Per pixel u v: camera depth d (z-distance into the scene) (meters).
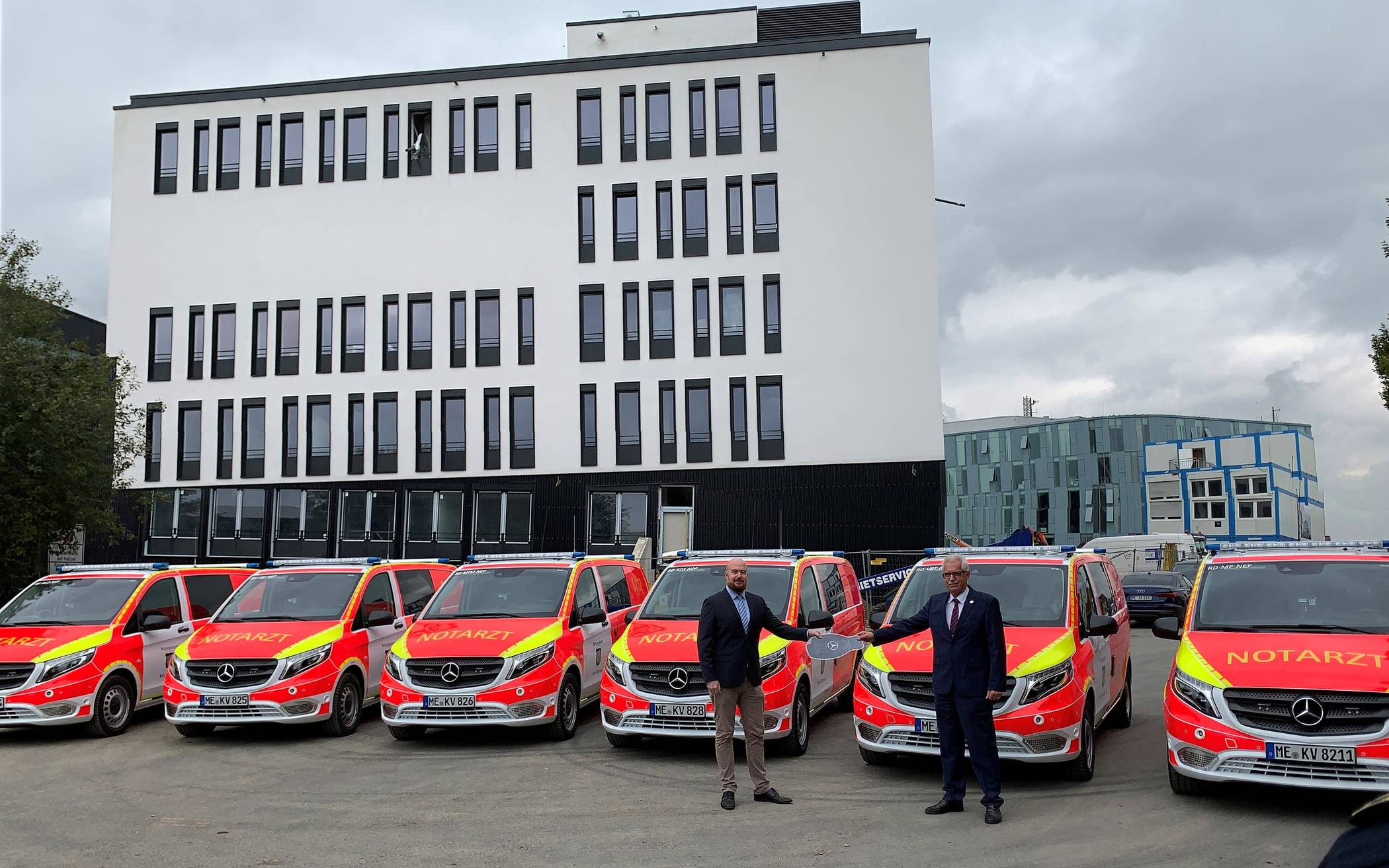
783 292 35.84
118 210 38.59
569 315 36.56
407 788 9.09
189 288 38.03
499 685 10.70
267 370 37.41
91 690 11.98
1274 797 7.93
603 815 7.95
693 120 36.94
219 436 37.34
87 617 12.73
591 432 36.25
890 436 34.91
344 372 37.16
